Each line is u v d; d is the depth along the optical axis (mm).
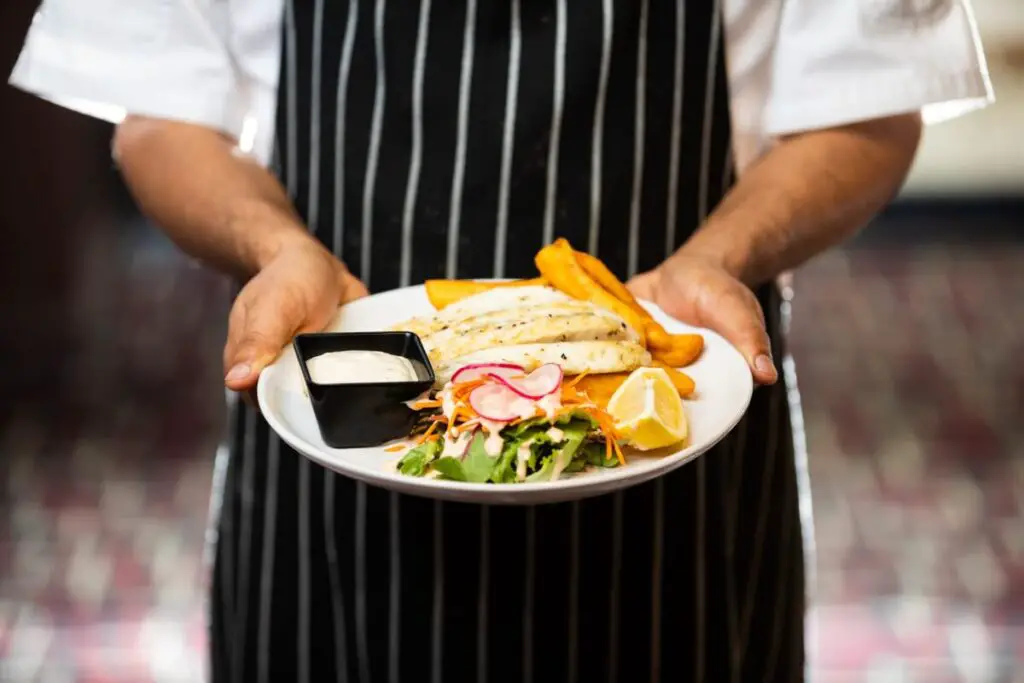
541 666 1680
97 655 2859
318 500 1687
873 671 2840
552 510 1613
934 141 4914
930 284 4777
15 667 2809
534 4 1593
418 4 1613
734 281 1502
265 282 1463
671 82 1631
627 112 1623
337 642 1734
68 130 4453
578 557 1634
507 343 1417
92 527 3371
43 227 4539
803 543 1840
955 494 3549
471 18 1603
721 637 1714
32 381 4078
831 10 1665
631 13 1589
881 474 3648
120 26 1736
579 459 1290
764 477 1727
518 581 1642
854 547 3318
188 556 3248
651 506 1630
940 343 4379
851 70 1678
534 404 1285
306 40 1685
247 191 1659
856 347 4344
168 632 2949
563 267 1507
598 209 1640
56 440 3797
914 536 3363
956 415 3949
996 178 4961
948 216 5074
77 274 4605
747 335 1442
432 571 1652
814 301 4660
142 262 4742
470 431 1277
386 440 1353
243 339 1397
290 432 1264
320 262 1518
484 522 1621
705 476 1644
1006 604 3082
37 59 1758
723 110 1674
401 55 1627
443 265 1654
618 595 1658
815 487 3586
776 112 1727
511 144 1618
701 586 1681
